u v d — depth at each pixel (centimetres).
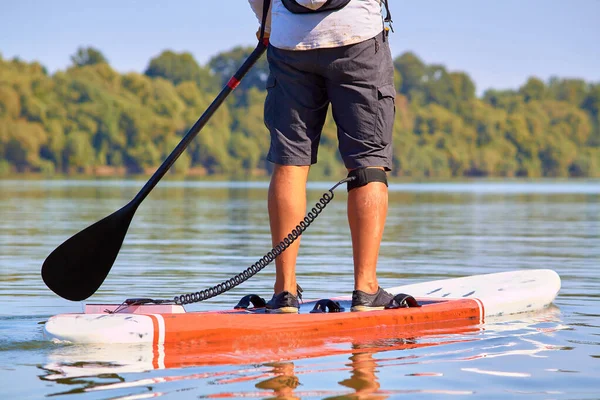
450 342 294
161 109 9456
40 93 8656
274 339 296
